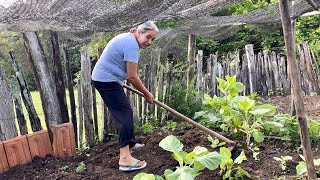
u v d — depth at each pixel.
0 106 3.73
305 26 11.66
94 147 4.56
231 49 12.66
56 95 4.21
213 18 5.69
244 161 3.70
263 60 8.43
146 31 3.53
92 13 2.58
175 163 3.75
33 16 2.41
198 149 3.12
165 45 8.54
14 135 3.87
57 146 4.06
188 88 5.86
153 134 4.84
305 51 8.28
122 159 3.66
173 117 5.64
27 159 3.86
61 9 2.41
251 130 4.02
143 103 5.48
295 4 4.68
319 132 4.15
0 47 4.61
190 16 3.42
